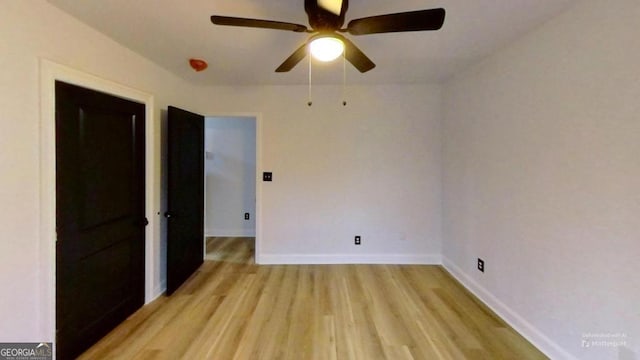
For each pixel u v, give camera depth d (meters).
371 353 2.28
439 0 1.90
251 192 5.71
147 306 3.00
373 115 4.13
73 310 2.19
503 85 2.74
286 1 1.92
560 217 2.11
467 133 3.40
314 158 4.16
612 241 1.75
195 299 3.15
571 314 2.03
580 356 1.96
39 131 1.89
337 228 4.22
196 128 3.91
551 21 2.17
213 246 5.07
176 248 3.38
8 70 1.72
